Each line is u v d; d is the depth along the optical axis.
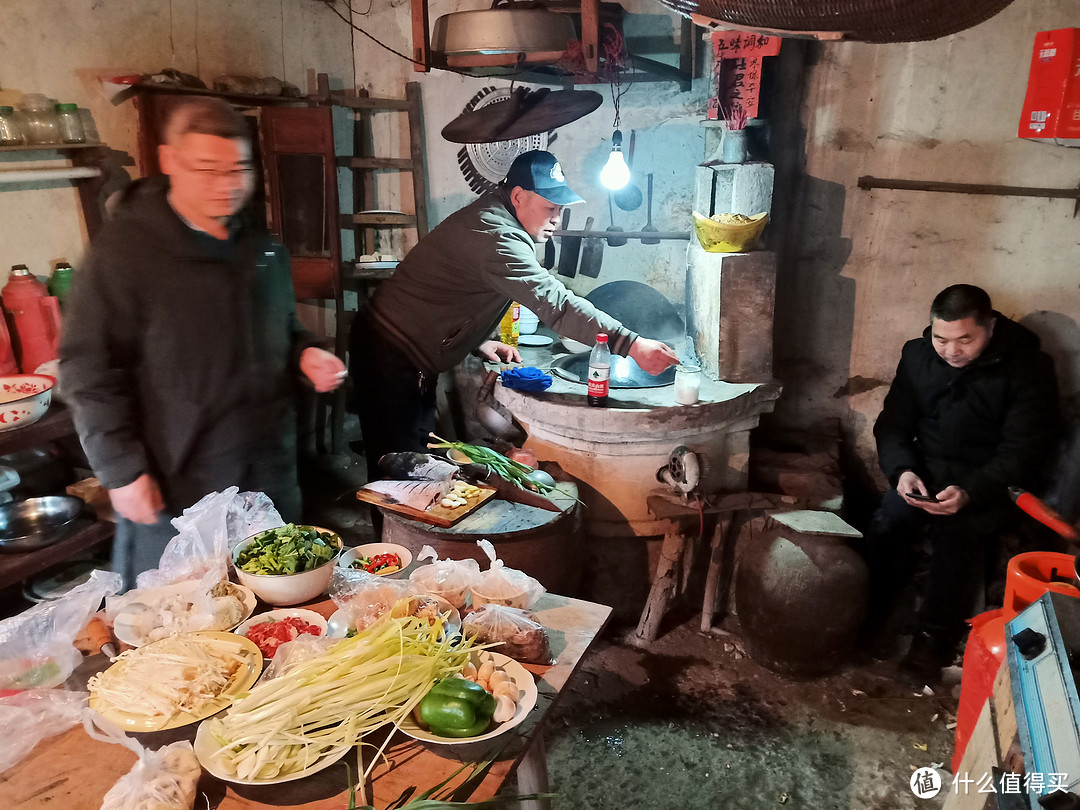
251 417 2.13
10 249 2.74
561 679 1.44
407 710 1.31
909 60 2.93
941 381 2.77
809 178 3.18
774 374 3.44
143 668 1.36
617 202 3.55
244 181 1.91
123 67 3.02
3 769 1.23
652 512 2.92
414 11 2.78
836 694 2.69
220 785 1.22
